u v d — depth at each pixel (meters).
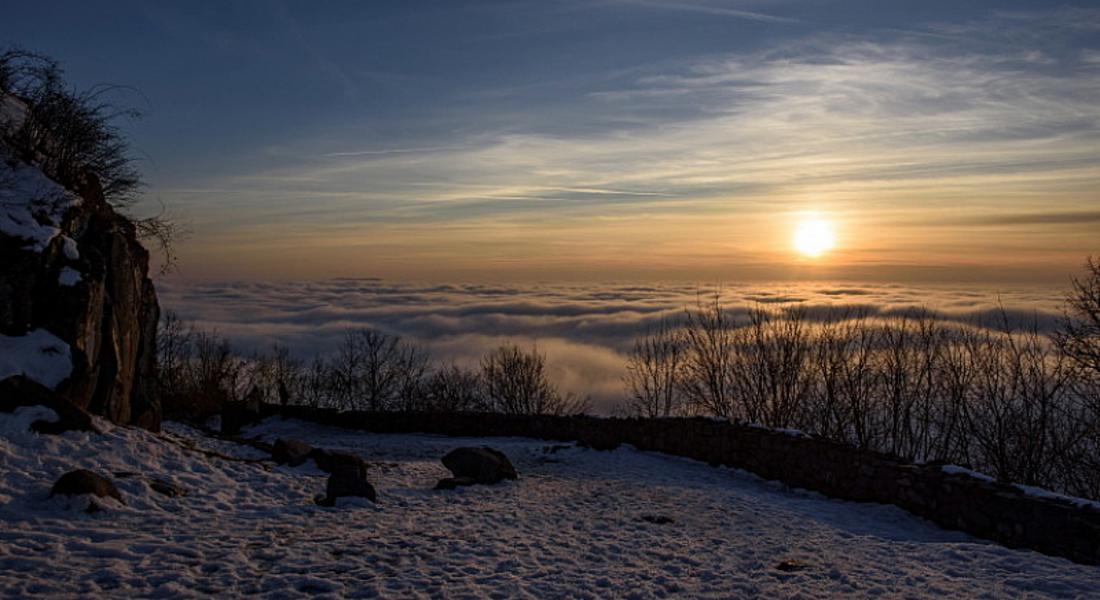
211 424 30.78
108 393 13.39
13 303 12.12
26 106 15.18
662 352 34.75
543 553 9.23
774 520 11.77
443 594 7.43
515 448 22.25
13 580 6.95
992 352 22.36
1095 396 20.16
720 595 7.71
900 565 8.81
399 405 49.69
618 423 22.45
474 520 10.96
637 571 8.54
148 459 11.30
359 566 8.20
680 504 13.03
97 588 7.01
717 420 19.00
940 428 23.06
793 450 15.48
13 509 8.80
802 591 7.84
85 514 9.08
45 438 10.59
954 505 11.16
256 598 7.11
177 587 7.18
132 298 14.89
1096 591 7.59
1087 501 9.52
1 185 13.38
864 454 13.45
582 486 14.98
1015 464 21.02
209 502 10.51
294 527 9.80
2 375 11.35
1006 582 8.02
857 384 24.64
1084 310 20.58
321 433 28.95
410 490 13.32
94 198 15.74
